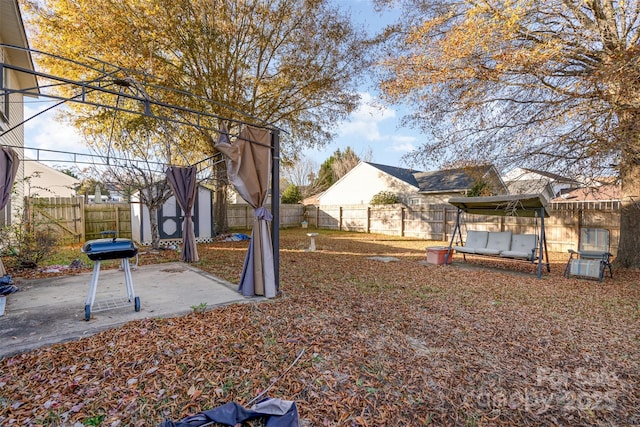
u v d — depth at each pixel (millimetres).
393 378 2514
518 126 6078
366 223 15555
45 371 2432
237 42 10039
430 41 6367
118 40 8352
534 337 3312
